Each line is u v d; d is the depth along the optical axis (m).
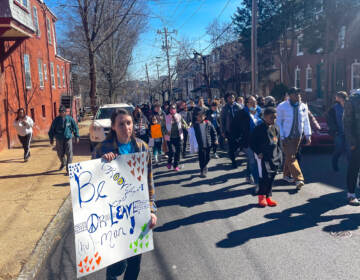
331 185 7.33
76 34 29.86
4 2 12.01
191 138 8.55
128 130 2.99
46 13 23.31
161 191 7.62
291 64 33.31
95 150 3.05
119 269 3.07
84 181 2.68
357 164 5.87
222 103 16.81
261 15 31.66
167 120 9.55
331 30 21.62
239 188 7.52
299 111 7.29
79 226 2.66
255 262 4.14
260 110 7.57
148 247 3.03
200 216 5.84
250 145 6.14
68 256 4.66
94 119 13.80
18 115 11.40
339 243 4.52
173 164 9.74
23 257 4.46
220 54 37.19
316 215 5.59
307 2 27.62
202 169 8.68
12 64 16.14
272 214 5.75
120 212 2.87
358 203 5.92
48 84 23.27
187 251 4.53
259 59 34.97
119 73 40.88
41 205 6.71
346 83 24.41
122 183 2.88
